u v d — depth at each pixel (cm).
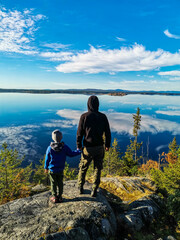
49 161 360
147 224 405
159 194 568
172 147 3606
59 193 376
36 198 409
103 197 418
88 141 359
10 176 1441
